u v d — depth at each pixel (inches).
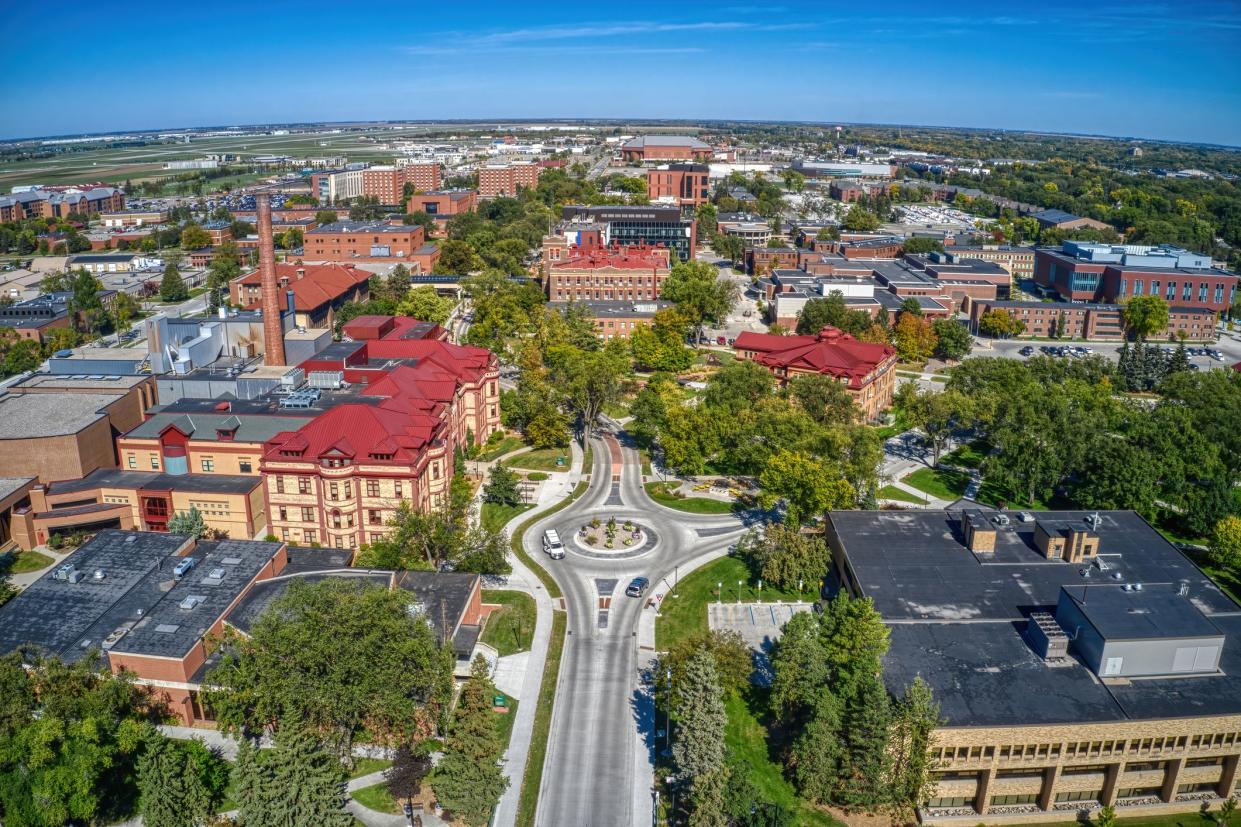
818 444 6181.1
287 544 5674.2
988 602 4525.1
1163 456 6397.6
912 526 5329.7
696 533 6136.8
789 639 4033.0
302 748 3395.7
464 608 4638.3
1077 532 4859.7
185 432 6102.4
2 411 6328.7
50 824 3302.2
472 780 3467.0
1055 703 3772.1
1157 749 3735.2
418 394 6599.4
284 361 7568.9
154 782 3319.4
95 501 5885.8
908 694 3629.4
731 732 4141.2
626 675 4571.9
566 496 6692.9
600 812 3678.6
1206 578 4692.4
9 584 5196.9
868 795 3624.5
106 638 4094.5
